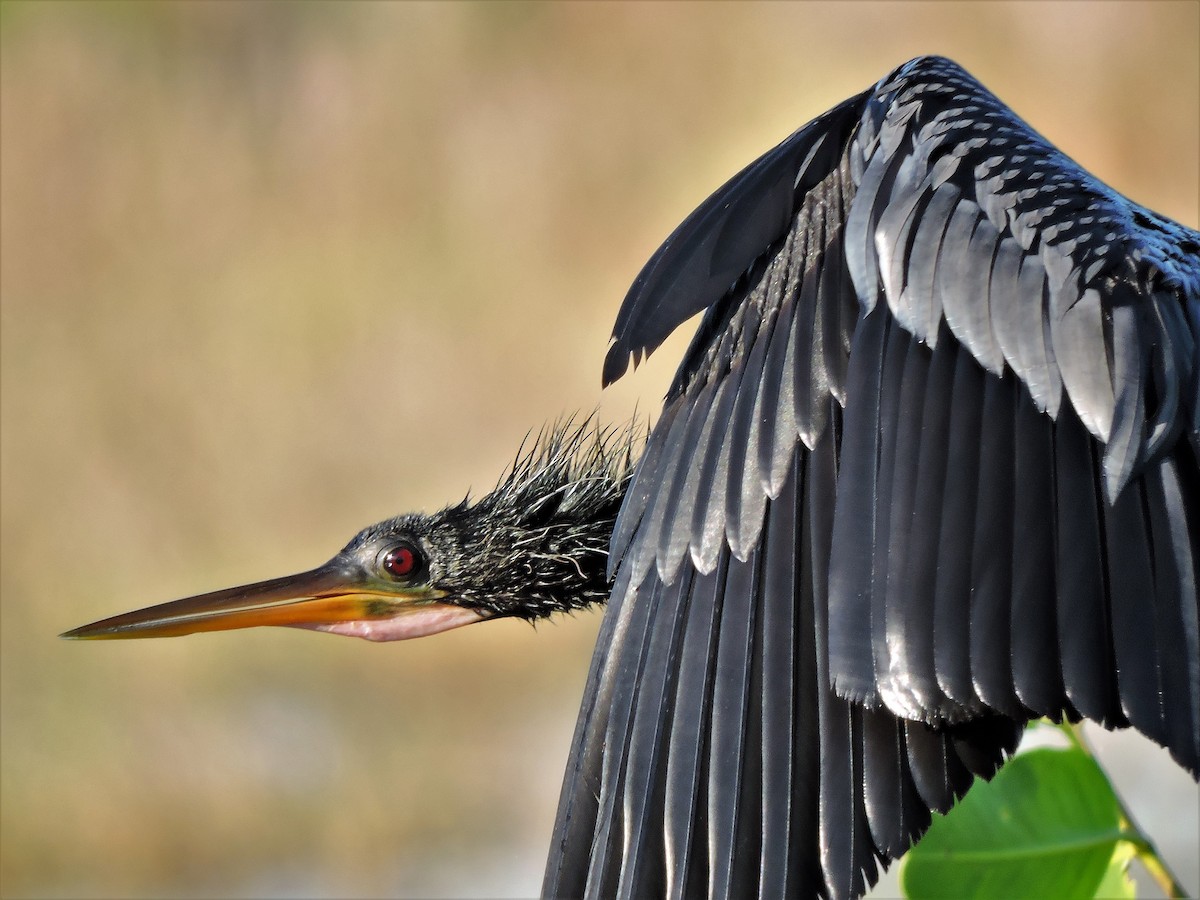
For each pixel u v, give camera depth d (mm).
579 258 9164
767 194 5426
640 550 5402
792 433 5395
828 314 5406
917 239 5398
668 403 5422
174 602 5598
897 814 5367
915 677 5355
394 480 8375
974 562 5359
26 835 6875
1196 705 5238
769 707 5375
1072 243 5391
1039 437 5371
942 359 5383
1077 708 5234
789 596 5383
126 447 8438
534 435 8453
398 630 5594
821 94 9352
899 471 5371
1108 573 5355
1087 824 5477
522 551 5590
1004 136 5418
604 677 5398
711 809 5375
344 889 6570
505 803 6828
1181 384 5375
